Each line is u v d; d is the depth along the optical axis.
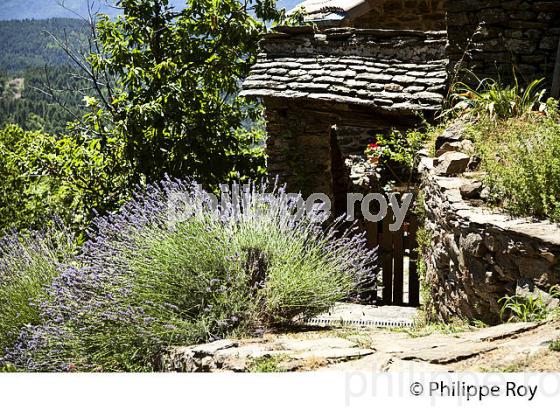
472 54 10.00
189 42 14.18
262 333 4.94
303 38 12.02
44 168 13.35
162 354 4.81
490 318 4.77
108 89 14.74
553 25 9.64
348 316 7.13
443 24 13.55
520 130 6.30
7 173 15.33
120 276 5.33
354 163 11.74
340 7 13.40
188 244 5.33
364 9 13.30
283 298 5.26
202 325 4.96
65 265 6.10
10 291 6.26
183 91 13.36
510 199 5.05
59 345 5.32
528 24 9.70
